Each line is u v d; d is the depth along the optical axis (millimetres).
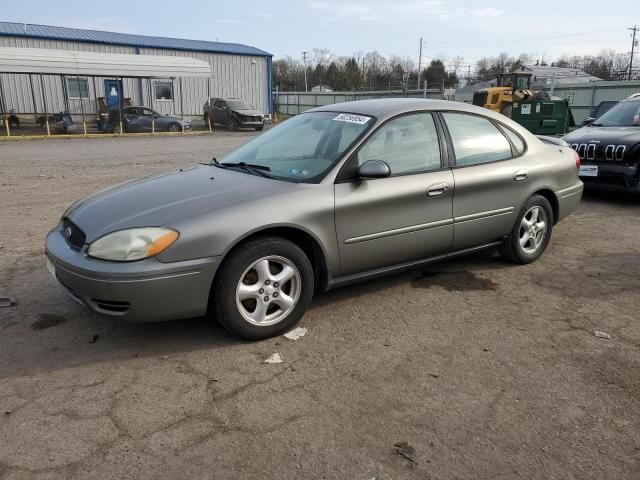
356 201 3881
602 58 81875
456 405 2945
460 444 2625
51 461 2467
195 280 3318
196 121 33906
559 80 56750
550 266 5266
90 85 29812
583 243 6086
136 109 26828
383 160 4109
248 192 3658
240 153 4688
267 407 2908
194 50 33312
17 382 3115
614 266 5273
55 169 12211
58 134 23906
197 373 3242
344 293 4512
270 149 4488
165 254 3232
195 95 33781
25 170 11977
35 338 3646
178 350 3514
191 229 3291
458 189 4457
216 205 3479
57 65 23031
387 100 4691
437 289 4637
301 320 3988
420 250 4371
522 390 3104
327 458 2516
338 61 91312
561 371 3316
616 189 7980
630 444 2639
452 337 3758
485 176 4641
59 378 3166
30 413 2818
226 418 2807
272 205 3553
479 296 4496
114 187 4188
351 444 2615
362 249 3998
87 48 30031
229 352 3496
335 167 3881
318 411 2877
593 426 2777
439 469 2451
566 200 5500
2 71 21938
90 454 2518
